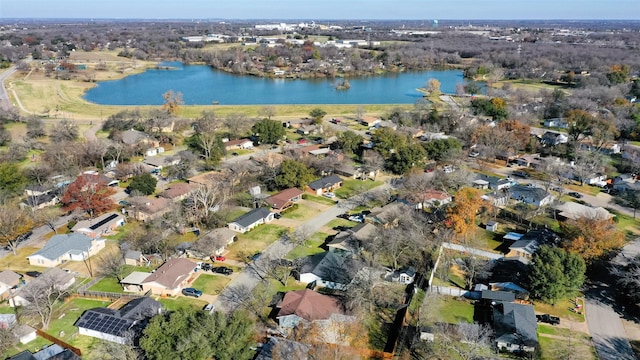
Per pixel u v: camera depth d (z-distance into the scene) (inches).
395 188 4448.8
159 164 4899.1
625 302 2682.1
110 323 2390.5
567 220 3521.2
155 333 2107.5
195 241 3253.0
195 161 4852.4
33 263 3088.1
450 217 3351.4
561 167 4675.2
